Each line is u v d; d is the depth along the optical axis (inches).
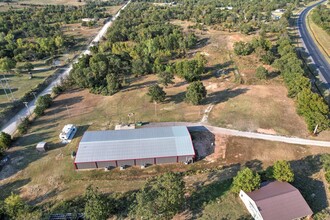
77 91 3435.0
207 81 3503.9
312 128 2449.6
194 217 1734.7
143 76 3740.2
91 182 2066.9
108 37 5034.5
